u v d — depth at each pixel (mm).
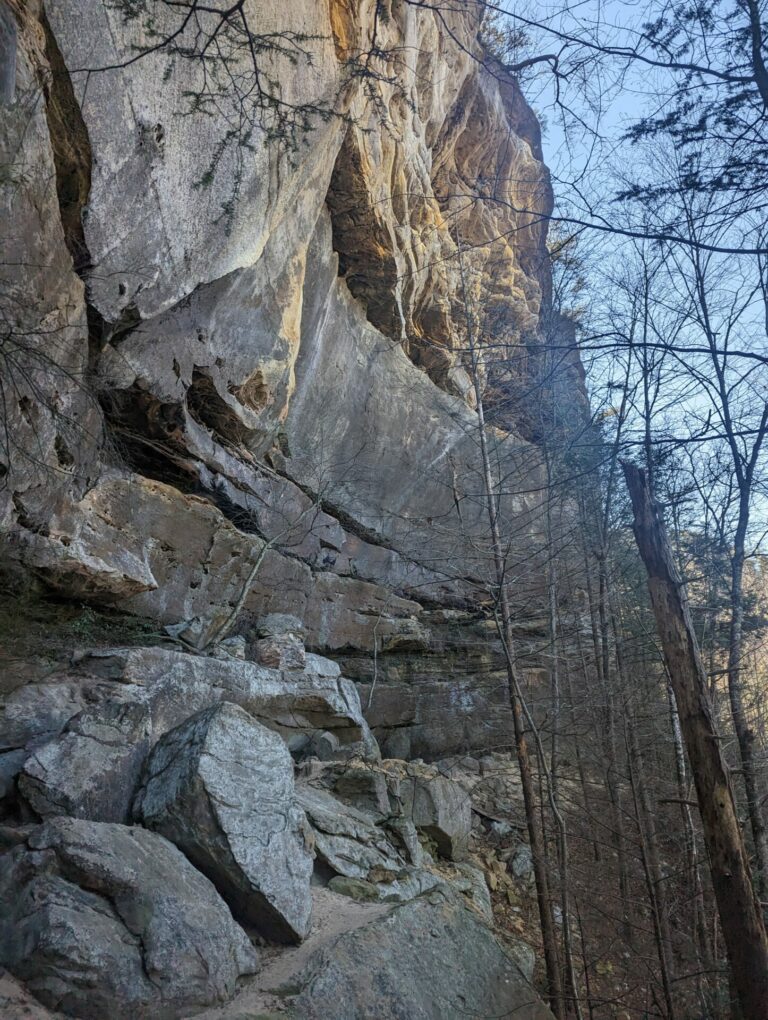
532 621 14672
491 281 17609
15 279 5922
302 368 12500
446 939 6219
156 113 7234
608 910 10469
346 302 13781
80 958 4246
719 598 11477
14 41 5449
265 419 11273
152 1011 4359
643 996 9430
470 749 13531
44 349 6480
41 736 6148
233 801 5723
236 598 10352
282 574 11484
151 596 8969
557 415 10656
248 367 10562
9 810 5637
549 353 9836
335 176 12312
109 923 4531
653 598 5844
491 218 18766
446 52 15977
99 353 7938
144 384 8688
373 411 14539
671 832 11602
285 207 10203
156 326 8625
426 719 13203
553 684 11195
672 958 9227
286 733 9203
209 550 9789
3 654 6832
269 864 5656
